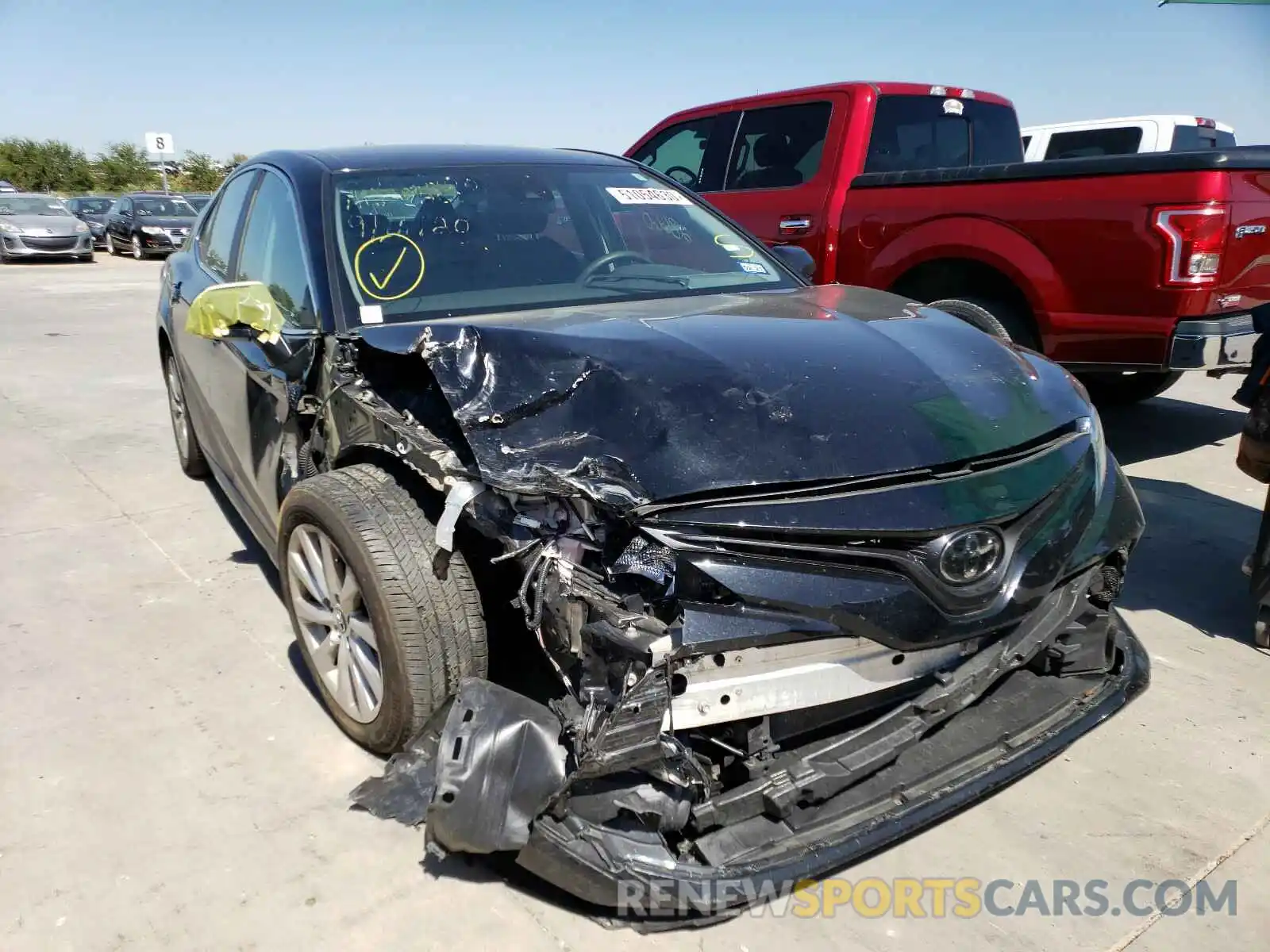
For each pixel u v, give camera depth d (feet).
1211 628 11.97
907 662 7.51
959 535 7.34
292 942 7.07
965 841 8.21
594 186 12.73
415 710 8.16
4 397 24.57
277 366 9.62
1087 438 8.91
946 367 8.76
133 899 7.48
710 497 7.04
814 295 11.28
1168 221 14.69
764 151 21.62
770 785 7.13
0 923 7.25
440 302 10.36
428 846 7.25
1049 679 9.14
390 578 7.98
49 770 9.05
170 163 162.20
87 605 12.51
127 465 18.65
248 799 8.66
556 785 6.71
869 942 7.14
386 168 11.84
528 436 7.49
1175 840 8.21
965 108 21.71
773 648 6.96
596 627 6.63
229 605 12.52
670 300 10.88
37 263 69.87
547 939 7.09
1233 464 18.42
